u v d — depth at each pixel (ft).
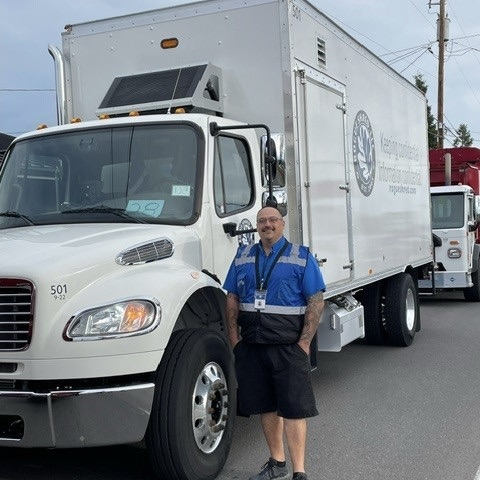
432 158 61.31
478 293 50.80
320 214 22.35
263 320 15.03
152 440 14.75
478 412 21.84
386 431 20.11
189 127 18.17
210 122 18.28
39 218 18.02
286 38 20.49
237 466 17.30
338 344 23.71
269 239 15.24
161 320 14.35
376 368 28.55
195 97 19.88
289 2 20.54
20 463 17.51
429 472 16.87
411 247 34.32
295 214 20.54
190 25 21.95
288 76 20.51
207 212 17.44
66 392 13.69
